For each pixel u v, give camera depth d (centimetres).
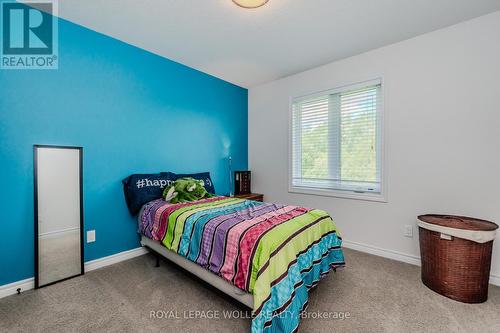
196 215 192
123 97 245
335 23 211
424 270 198
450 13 196
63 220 205
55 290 188
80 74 215
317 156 321
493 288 192
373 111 269
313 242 173
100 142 229
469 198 209
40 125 194
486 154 201
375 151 269
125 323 151
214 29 221
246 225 162
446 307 167
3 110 177
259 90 383
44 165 195
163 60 281
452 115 215
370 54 263
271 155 369
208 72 329
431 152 227
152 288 193
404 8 190
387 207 255
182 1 182
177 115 298
